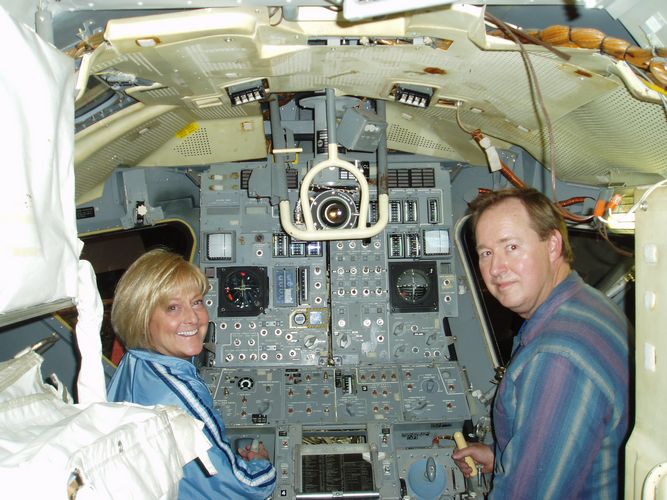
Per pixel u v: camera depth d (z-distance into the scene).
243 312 3.99
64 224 1.58
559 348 1.86
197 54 2.39
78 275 1.67
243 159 4.02
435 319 4.04
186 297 2.26
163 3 1.94
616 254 3.59
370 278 4.06
